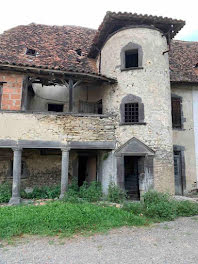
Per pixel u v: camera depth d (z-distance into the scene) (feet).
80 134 33.22
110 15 33.63
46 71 31.35
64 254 15.55
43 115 32.17
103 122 34.78
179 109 43.01
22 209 24.34
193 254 15.71
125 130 34.58
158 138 34.09
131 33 36.45
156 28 36.68
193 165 41.96
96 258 14.97
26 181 38.99
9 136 30.78
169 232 20.44
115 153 34.37
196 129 42.93
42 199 33.50
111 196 32.50
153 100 34.81
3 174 37.99
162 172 33.53
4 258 14.87
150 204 26.40
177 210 26.78
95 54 43.93
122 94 35.63
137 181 38.93
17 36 44.60
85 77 33.60
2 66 30.14
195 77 42.78
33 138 31.40
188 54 50.72
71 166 41.42
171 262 14.44
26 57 38.01
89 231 20.06
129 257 15.16
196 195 40.65
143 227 21.77
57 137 32.19
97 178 40.34
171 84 42.22
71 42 48.08
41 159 40.34
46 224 20.25
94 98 43.73
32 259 14.76
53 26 53.57
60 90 43.62
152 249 16.57
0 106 32.50
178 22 35.35
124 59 36.50
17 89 32.42
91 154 42.06
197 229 21.39
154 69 35.55
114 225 21.47
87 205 26.58
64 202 28.91
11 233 18.60
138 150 33.45
